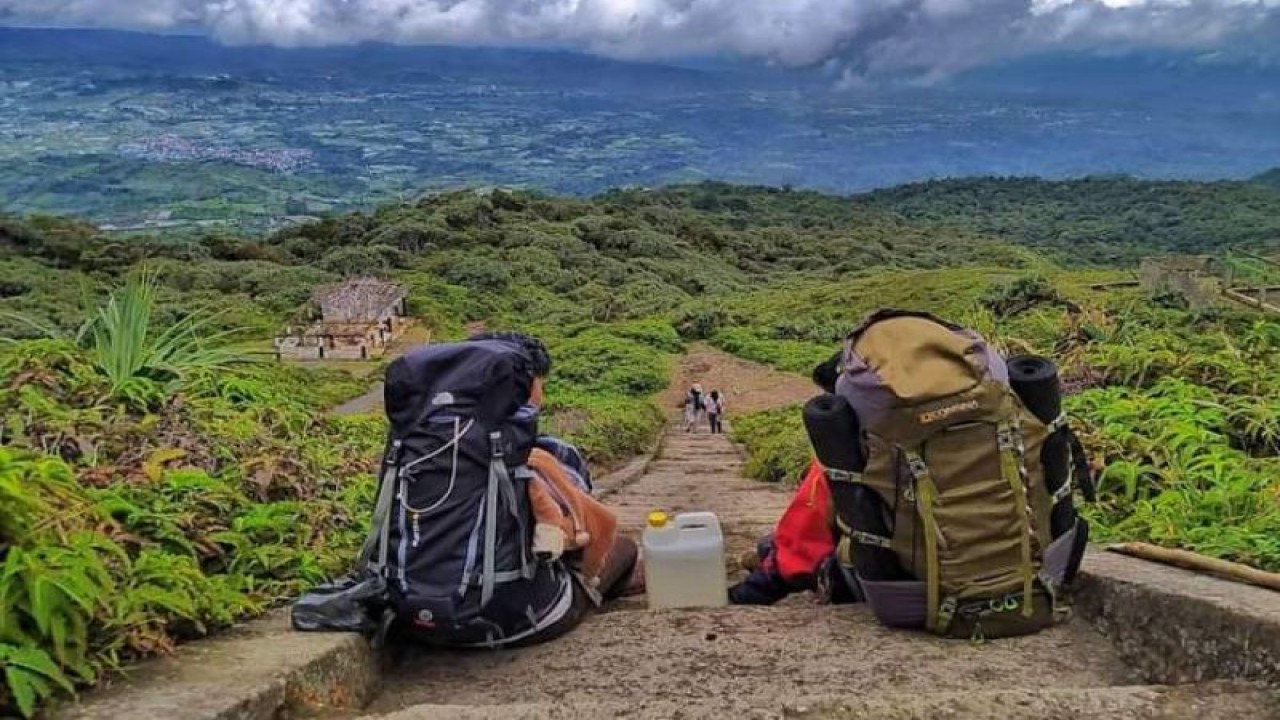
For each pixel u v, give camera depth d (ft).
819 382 11.44
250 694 7.86
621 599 13.65
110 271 208.85
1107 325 28.89
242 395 20.53
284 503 13.64
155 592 9.05
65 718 7.27
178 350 20.02
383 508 10.41
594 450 46.93
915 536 10.04
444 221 261.65
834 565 12.16
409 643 11.05
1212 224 396.78
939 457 9.89
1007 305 50.14
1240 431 18.17
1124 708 7.51
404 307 166.09
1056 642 10.17
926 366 9.89
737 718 7.64
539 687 9.79
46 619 7.59
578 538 11.36
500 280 207.00
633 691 9.50
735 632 10.99
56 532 8.91
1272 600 9.04
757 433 59.47
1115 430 17.33
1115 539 13.61
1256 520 12.78
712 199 444.96
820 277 271.28
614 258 258.78
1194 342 26.27
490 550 10.30
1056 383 10.19
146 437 15.02
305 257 252.21
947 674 9.43
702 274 252.83
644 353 114.93
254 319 142.92
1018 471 9.89
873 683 9.32
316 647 9.25
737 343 124.88
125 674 8.21
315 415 22.89
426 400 10.54
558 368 105.60
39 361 16.96
